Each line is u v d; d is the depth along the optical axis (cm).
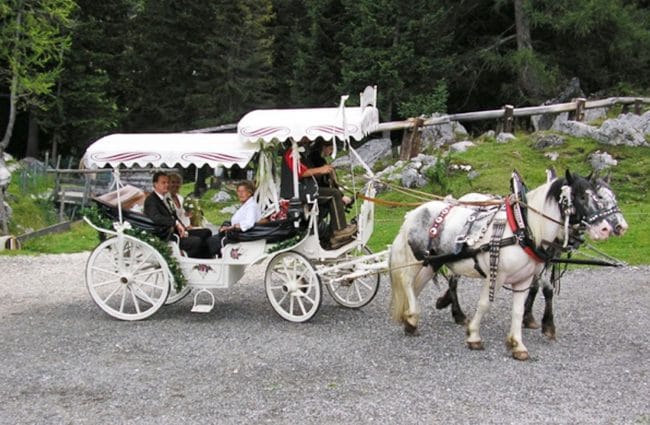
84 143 2952
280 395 652
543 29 2769
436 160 1928
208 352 796
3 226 1905
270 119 895
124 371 731
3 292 1170
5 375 723
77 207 2241
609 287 1101
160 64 3044
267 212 944
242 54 2972
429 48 2589
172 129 3111
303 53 2784
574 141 1992
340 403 629
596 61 2812
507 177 1783
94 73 2934
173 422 593
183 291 1050
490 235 766
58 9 2358
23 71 2359
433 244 811
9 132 2397
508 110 2164
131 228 945
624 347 797
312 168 929
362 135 857
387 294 1097
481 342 791
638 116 2131
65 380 704
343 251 924
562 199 723
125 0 2995
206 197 2112
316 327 902
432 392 653
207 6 2967
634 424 577
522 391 654
